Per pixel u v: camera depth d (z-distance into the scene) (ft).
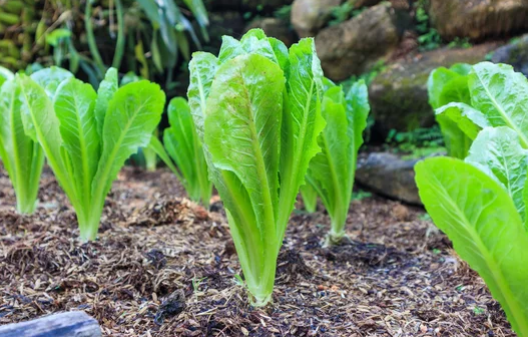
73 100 2.13
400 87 3.79
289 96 1.63
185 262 2.09
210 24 5.54
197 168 3.01
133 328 1.63
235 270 2.02
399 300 1.85
